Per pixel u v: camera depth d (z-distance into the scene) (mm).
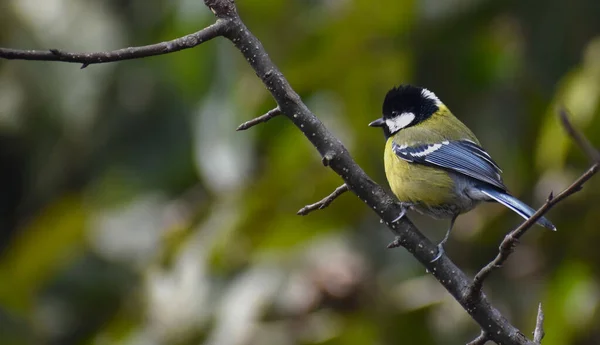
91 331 11578
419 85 10945
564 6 10148
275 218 10523
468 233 10977
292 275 10523
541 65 10242
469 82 10914
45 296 11703
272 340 10164
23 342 11445
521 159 10789
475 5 10398
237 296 10406
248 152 10633
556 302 9961
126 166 12125
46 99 12273
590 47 10055
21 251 11703
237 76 10703
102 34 12234
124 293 11594
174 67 10961
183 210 11812
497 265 6117
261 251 10703
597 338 9945
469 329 10383
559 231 10312
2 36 12359
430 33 10625
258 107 10594
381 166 10992
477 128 10977
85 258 11750
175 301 10664
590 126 9586
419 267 10797
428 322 10367
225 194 10664
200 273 10625
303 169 10414
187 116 12055
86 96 12203
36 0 12422
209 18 10516
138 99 12227
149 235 11727
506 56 10758
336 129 11125
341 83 10906
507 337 6434
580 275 10062
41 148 12414
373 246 10914
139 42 12172
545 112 10359
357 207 10562
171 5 11133
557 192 10312
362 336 10203
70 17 12336
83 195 12078
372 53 10688
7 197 12914
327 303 10320
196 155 11008
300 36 10664
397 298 10438
